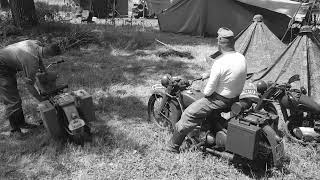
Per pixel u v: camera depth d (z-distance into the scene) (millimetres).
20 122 5855
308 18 16062
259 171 4754
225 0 16031
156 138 5727
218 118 4895
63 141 5484
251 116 4543
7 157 5074
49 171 4785
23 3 13875
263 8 15352
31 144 5375
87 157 5102
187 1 16562
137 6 24156
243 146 4395
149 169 4836
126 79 8930
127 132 5910
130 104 7195
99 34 13508
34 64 5203
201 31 16672
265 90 5793
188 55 11562
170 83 5648
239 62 4570
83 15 20031
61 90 5598
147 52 12188
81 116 5391
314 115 5516
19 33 13141
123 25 18516
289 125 5707
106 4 23703
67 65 9984
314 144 5344
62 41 12055
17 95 5680
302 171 4789
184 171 4793
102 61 10711
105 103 7188
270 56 9234
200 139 5086
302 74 7293
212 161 4949
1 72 5402
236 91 4660
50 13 15883
